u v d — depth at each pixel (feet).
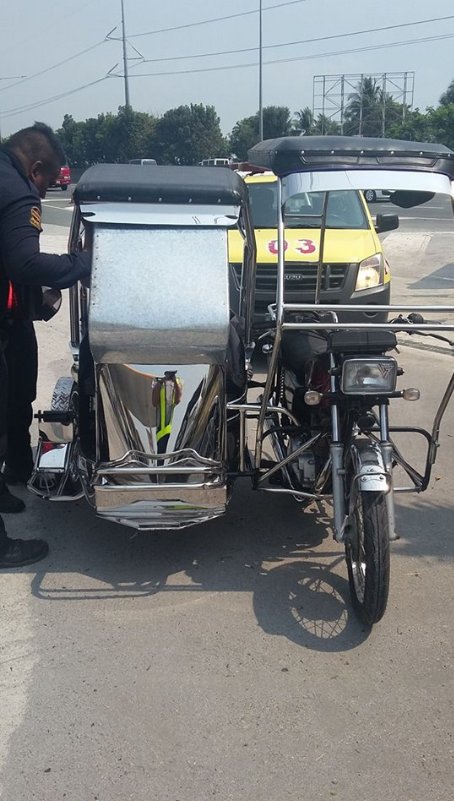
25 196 10.67
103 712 8.96
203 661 9.88
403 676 9.63
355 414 10.96
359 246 23.93
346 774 8.10
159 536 13.19
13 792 7.82
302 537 13.21
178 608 11.05
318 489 12.19
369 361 10.09
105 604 11.14
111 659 9.91
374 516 9.86
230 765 8.21
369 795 7.82
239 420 12.27
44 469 12.49
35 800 7.73
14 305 11.91
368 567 9.89
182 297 10.28
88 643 10.23
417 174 10.59
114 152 244.83
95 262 10.36
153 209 10.37
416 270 30.60
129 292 10.27
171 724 8.79
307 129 252.62
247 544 12.94
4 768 8.14
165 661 9.88
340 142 10.57
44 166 11.58
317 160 10.40
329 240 23.91
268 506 14.38
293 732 8.68
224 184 10.53
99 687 9.38
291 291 23.02
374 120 253.85
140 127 238.07
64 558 12.42
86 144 250.98
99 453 11.26
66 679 9.52
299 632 10.50
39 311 12.04
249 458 12.91
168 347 10.40
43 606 11.07
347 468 10.90
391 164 10.52
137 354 10.46
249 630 10.54
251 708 9.05
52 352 25.61
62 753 8.35
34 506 14.33
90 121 248.93
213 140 239.91
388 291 24.40
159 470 11.11
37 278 10.65
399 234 31.01
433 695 9.29
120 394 10.78
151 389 10.74
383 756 8.34
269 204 23.97
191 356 10.51
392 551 12.74
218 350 10.48
